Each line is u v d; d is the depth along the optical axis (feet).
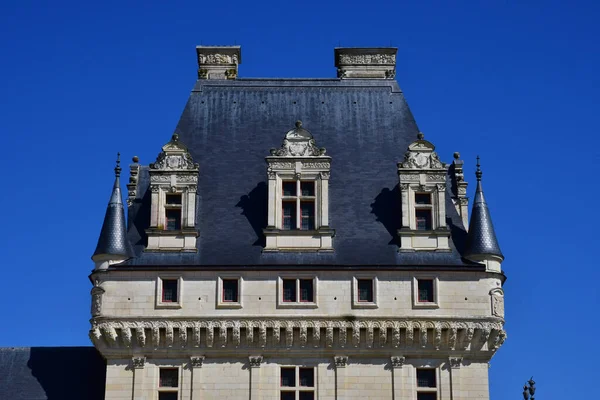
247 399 213.66
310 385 215.10
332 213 229.45
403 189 226.99
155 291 217.97
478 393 215.10
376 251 223.30
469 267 219.82
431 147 229.45
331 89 250.57
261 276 219.00
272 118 245.86
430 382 216.33
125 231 224.53
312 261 221.05
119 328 215.51
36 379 223.51
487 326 216.33
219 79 253.44
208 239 225.35
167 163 228.02
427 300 218.59
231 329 215.31
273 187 226.58
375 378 215.31
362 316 215.92
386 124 244.63
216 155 238.89
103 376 223.71
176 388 214.48
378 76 259.39
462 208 238.89
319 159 227.81
